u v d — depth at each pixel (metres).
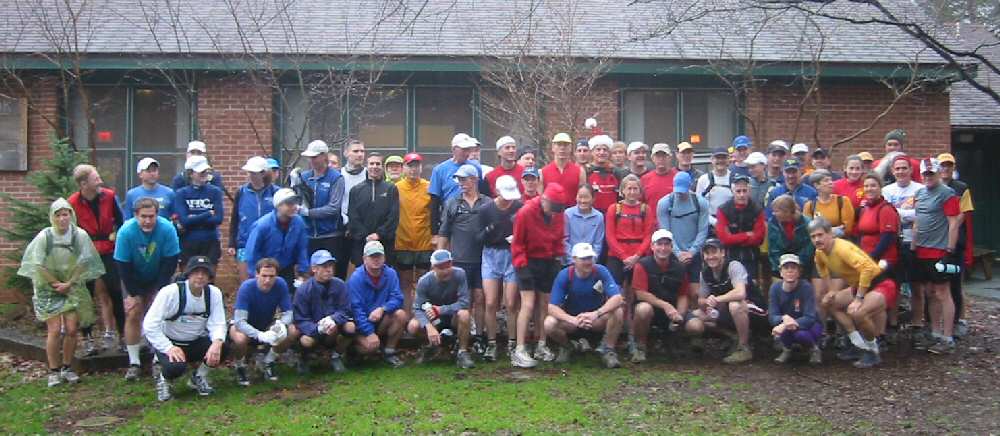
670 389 7.70
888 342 9.26
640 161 9.55
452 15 13.90
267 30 13.26
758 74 13.38
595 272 8.41
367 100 13.45
